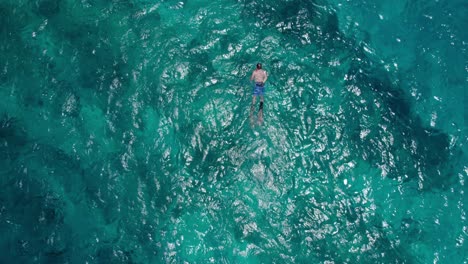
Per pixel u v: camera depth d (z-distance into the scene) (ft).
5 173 51.47
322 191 50.78
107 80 54.85
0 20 57.88
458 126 53.72
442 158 52.39
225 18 57.82
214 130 52.75
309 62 55.42
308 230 49.24
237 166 51.55
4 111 54.08
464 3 59.67
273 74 54.49
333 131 52.60
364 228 49.49
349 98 54.08
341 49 56.59
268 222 49.65
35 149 52.60
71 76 55.21
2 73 55.62
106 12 58.29
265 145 52.03
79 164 52.19
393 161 51.96
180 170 51.72
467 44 57.11
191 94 53.98
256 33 56.70
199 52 56.03
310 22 57.41
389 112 53.78
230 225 49.78
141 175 51.72
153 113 53.78
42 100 54.44
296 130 52.44
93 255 48.57
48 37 57.21
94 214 50.31
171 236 49.70
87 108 54.08
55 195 50.88
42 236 49.01
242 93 53.78
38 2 58.80
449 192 51.13
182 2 59.41
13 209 49.93
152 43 56.44
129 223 50.03
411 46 57.62
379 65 56.39
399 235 49.49
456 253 48.96
